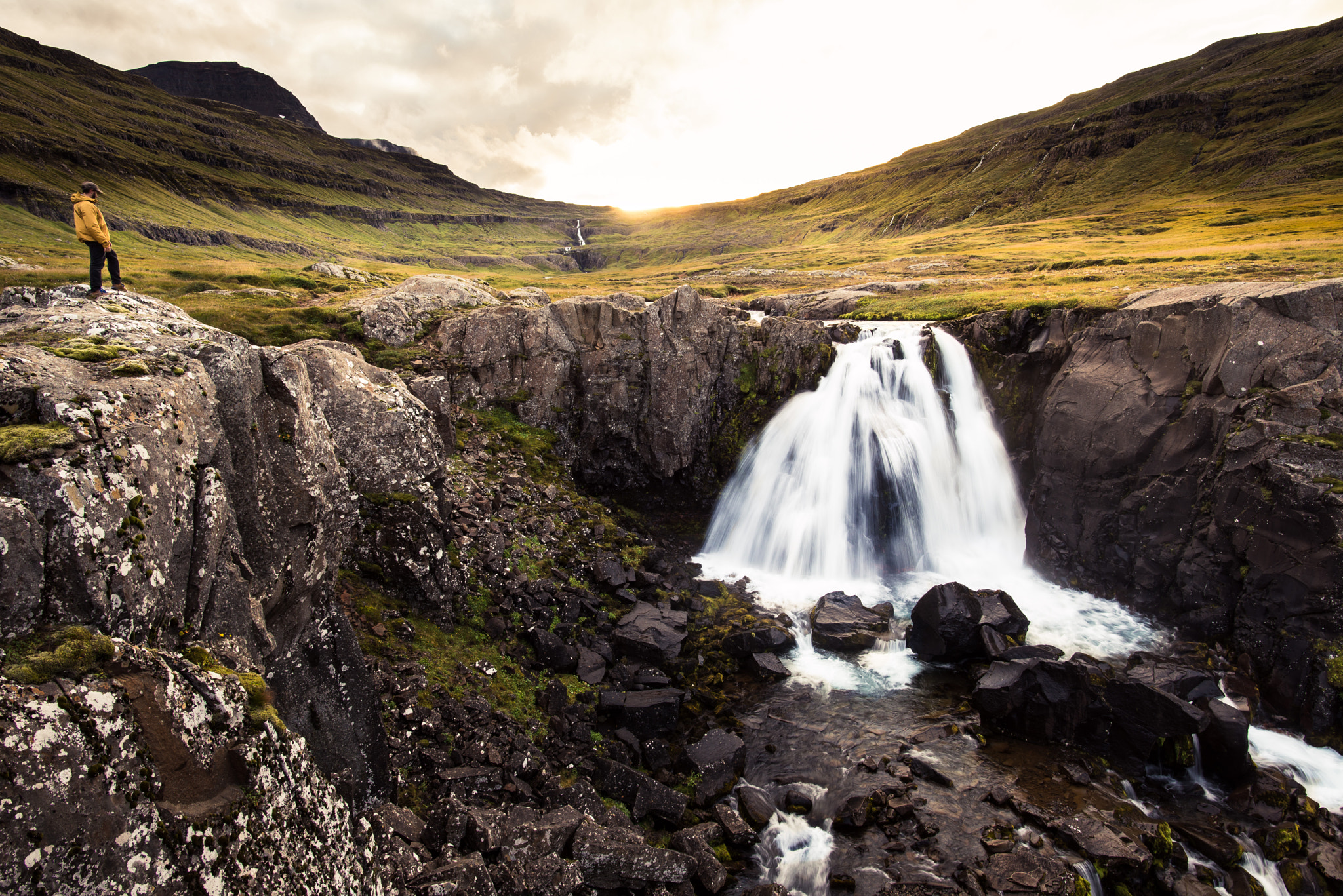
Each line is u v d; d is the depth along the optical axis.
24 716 3.93
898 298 42.06
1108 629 19.67
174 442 6.38
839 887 11.19
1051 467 23.53
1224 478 18.25
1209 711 14.05
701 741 14.30
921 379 26.67
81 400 5.45
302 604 9.05
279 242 137.62
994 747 14.70
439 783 11.04
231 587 7.20
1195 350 20.44
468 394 25.62
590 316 27.86
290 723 8.62
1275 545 16.66
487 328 26.23
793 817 12.71
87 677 4.42
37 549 4.61
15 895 3.65
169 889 4.48
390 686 12.12
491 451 23.97
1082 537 22.48
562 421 27.25
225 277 39.50
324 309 27.75
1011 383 26.36
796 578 23.61
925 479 25.19
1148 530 20.61
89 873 4.04
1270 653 16.50
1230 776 13.70
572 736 13.72
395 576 14.58
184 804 4.82
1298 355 18.03
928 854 11.83
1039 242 96.88
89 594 4.89
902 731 15.19
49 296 10.77
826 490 25.22
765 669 17.22
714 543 26.66
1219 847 12.09
